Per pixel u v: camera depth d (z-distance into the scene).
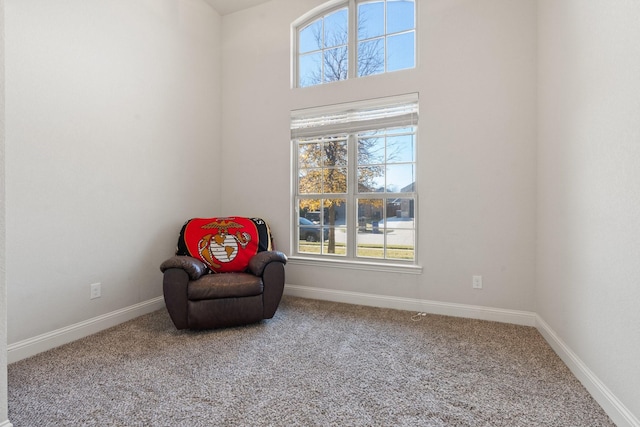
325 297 3.27
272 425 1.40
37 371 1.84
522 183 2.53
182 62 3.19
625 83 1.34
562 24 1.98
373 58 3.11
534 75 2.47
